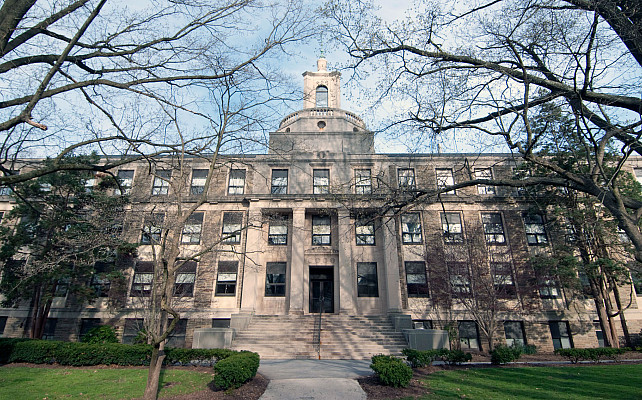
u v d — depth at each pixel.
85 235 20.02
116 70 9.82
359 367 16.45
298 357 20.20
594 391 10.75
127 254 25.84
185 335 25.28
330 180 29.28
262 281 27.06
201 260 26.69
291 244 27.66
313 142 31.69
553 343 24.81
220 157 15.12
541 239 27.22
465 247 24.62
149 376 9.39
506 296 24.36
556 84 9.98
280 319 24.97
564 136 13.70
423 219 27.78
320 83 36.97
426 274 26.45
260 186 29.22
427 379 12.99
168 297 9.58
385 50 11.83
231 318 24.28
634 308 25.56
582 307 25.28
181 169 11.28
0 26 7.82
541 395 10.29
